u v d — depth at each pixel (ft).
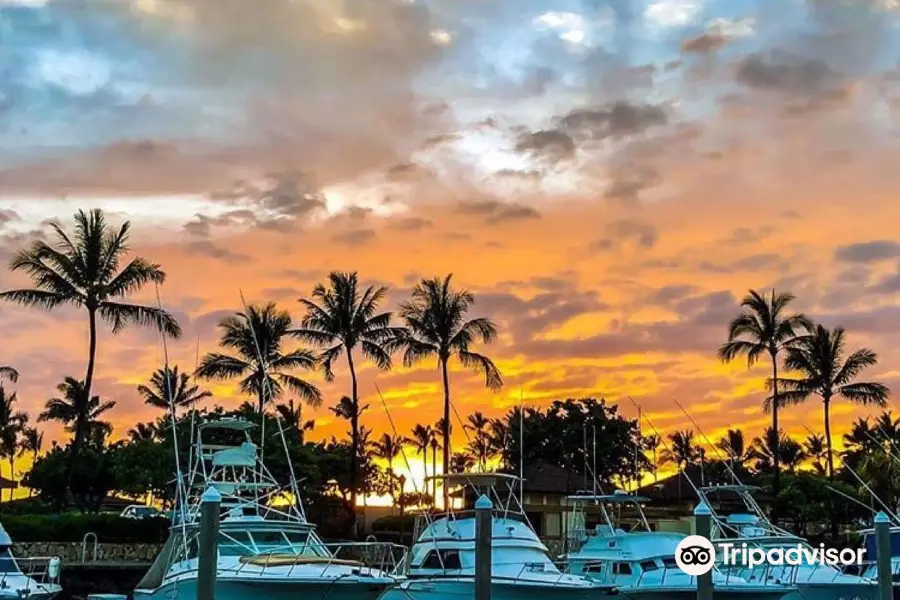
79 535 140.05
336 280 196.24
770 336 217.56
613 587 79.41
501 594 78.64
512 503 104.58
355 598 69.00
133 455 180.86
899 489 182.29
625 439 242.58
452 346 196.44
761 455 311.88
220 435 178.70
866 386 214.28
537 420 250.98
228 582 67.56
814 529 198.29
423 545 87.04
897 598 90.02
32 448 324.39
